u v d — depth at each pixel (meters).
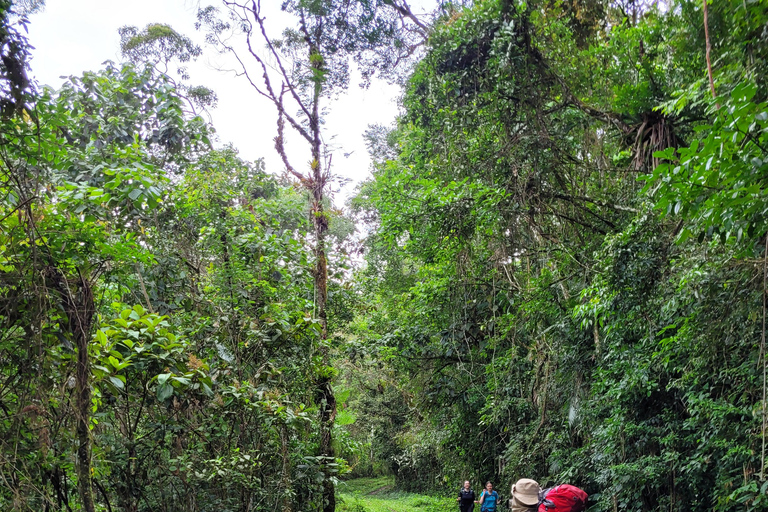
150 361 6.15
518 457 13.01
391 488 28.61
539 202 10.73
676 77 9.38
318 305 11.38
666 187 4.90
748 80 4.84
